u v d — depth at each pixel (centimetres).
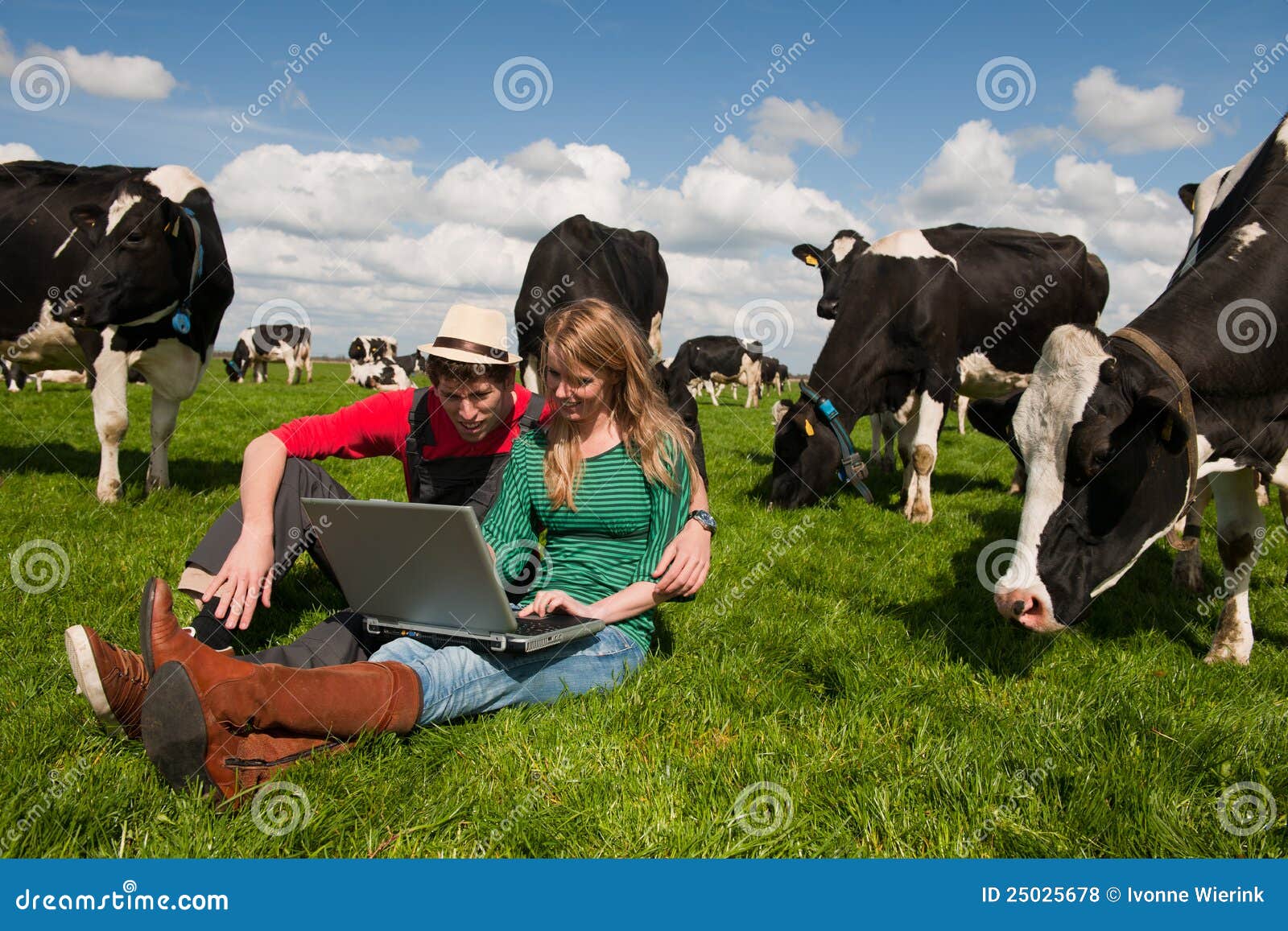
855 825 262
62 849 233
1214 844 254
